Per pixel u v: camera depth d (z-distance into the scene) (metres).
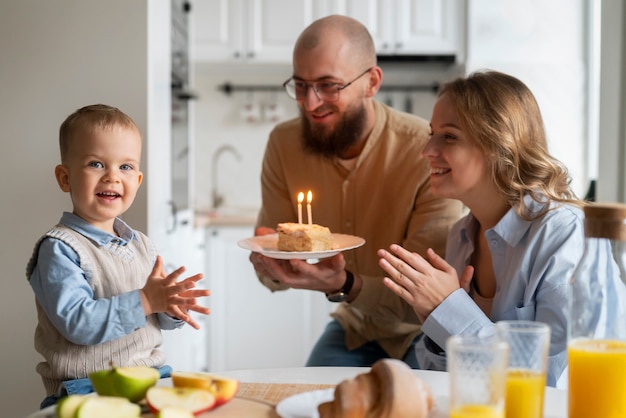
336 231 2.19
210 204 4.61
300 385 1.20
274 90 4.58
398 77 4.55
